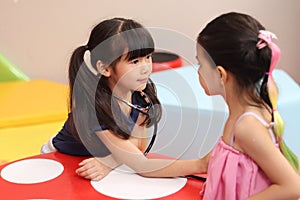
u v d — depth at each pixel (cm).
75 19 242
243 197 90
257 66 89
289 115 167
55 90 218
